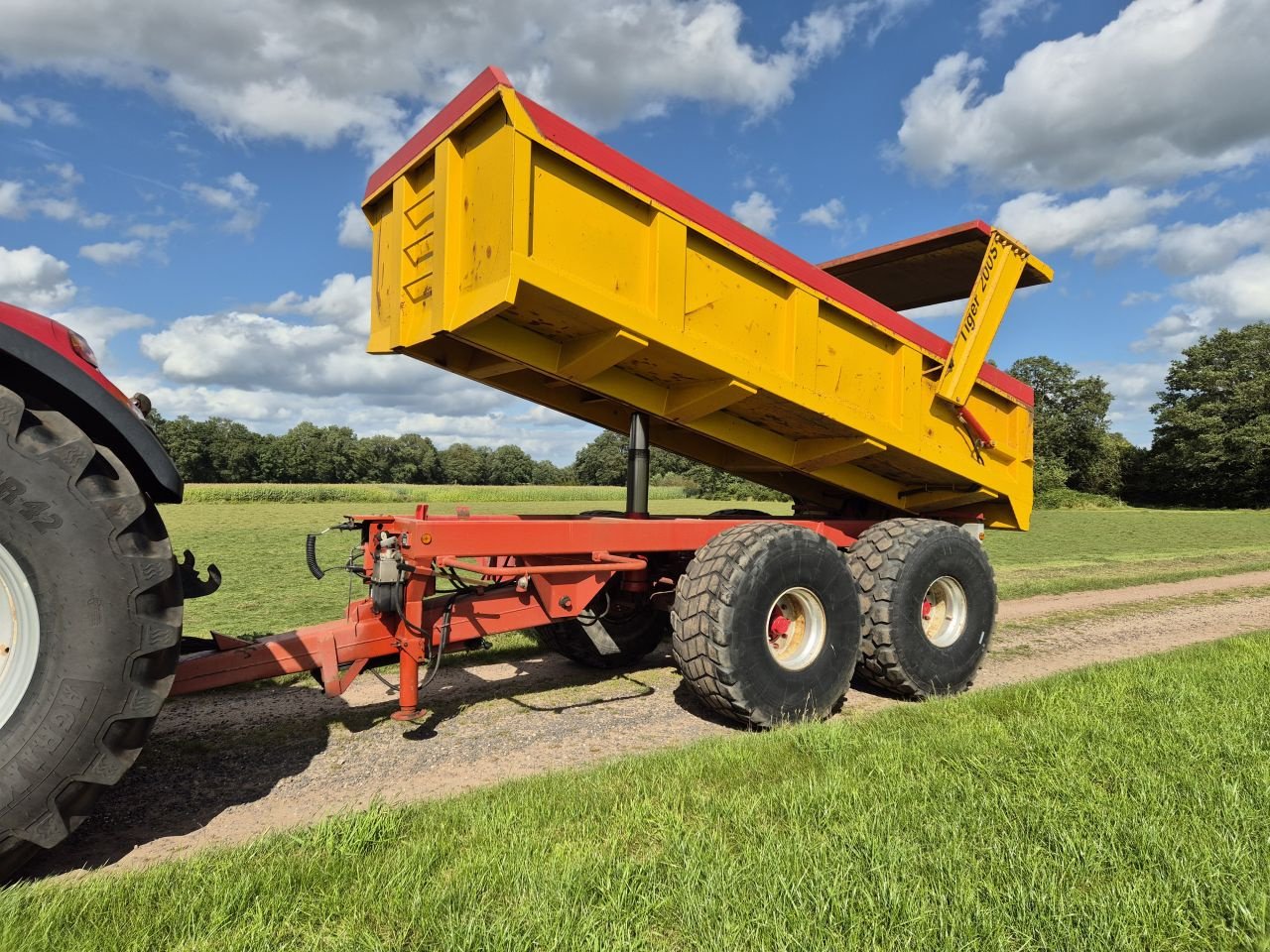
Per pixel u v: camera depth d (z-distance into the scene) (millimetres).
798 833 2578
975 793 2928
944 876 2293
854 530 6023
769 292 4957
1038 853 2443
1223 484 63750
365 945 1957
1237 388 64812
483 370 5051
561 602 4621
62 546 2502
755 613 4328
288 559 13844
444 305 4160
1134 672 4965
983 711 4211
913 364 5777
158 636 2637
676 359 4578
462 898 2186
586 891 2240
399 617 4199
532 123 3824
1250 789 2963
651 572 5711
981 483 6434
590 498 62375
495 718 4656
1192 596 10211
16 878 2619
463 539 4176
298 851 2545
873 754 3404
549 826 2725
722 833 2639
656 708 4922
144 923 2080
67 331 2844
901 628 5168
